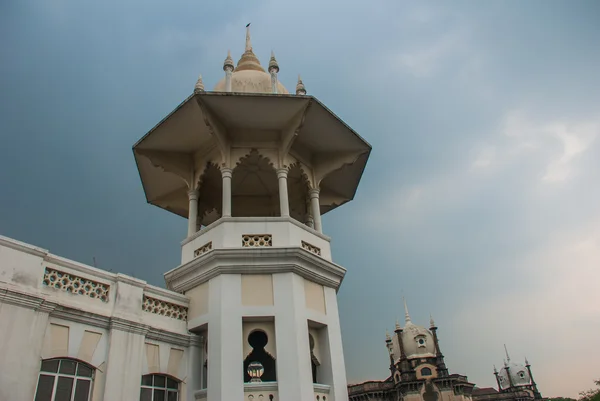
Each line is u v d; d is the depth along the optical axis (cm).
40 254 997
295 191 1889
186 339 1280
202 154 1592
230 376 1153
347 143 1606
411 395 7275
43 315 958
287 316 1248
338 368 1327
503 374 10412
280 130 1522
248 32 1995
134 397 1088
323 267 1416
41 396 931
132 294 1180
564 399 9506
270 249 1298
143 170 1716
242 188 1870
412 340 7944
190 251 1429
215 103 1364
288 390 1155
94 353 1048
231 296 1257
